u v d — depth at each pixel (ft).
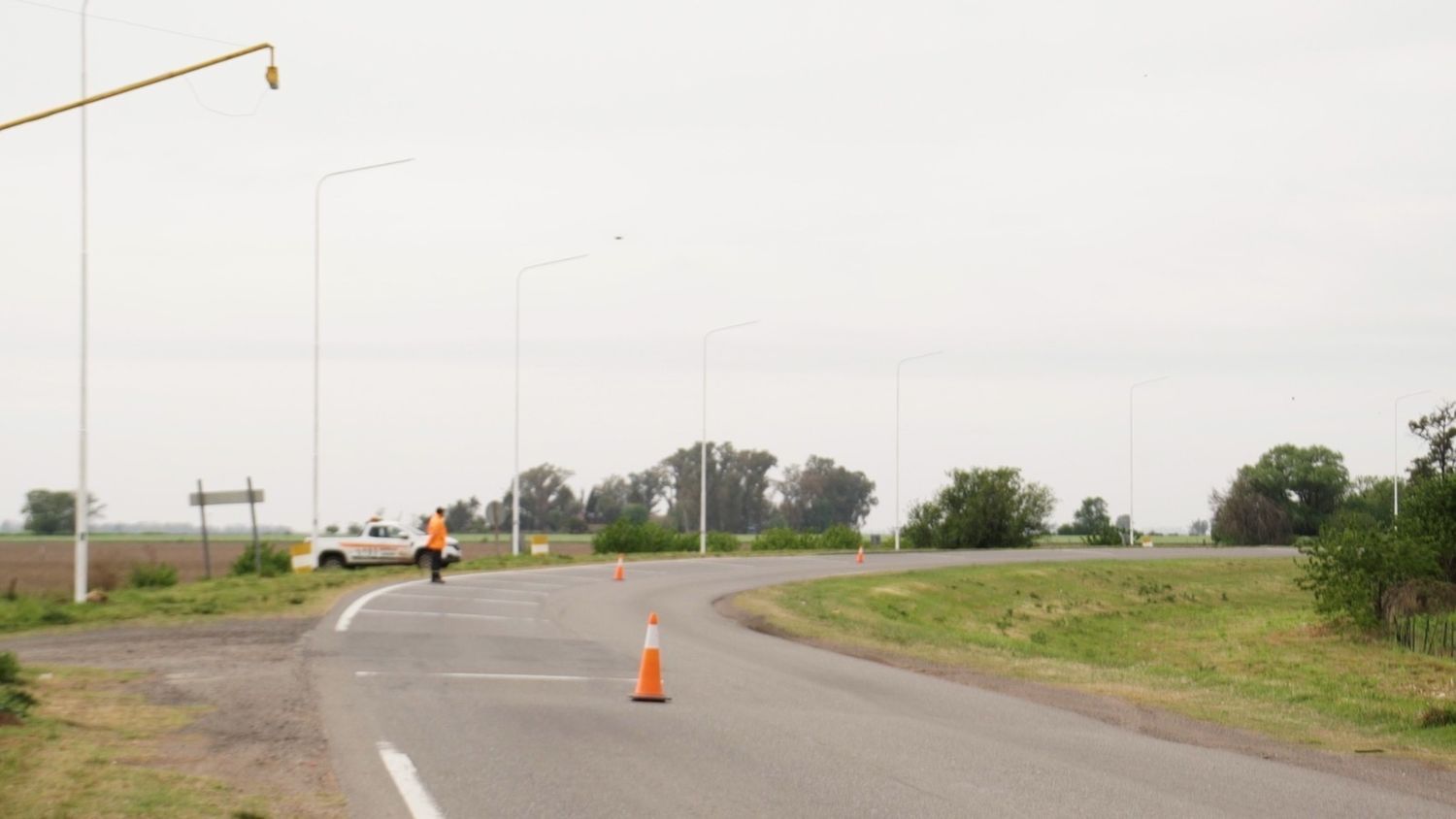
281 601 104.73
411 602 108.17
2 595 123.24
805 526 631.97
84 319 115.34
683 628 98.17
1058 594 200.23
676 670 71.00
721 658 78.28
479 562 178.81
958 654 90.74
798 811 36.04
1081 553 277.44
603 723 50.90
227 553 291.99
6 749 39.47
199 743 43.65
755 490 614.75
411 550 182.50
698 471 610.65
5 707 45.42
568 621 98.12
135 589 130.11
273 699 54.39
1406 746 57.77
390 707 52.95
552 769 41.16
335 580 130.82
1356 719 72.69
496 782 38.83
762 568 192.75
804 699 60.95
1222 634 165.37
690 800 37.17
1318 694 89.97
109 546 336.29
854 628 107.24
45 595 121.29
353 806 35.42
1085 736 52.54
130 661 67.41
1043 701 64.54
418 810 35.01
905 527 337.11
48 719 46.21
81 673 60.85
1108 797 39.32
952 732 51.62
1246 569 251.80
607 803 36.50
